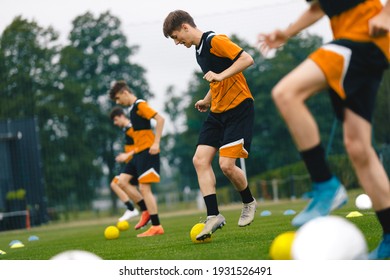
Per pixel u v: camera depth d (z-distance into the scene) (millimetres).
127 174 12203
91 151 42844
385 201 4504
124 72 48125
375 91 4477
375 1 4555
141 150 10320
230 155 7289
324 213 4438
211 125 7461
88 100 46656
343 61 4305
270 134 43719
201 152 7348
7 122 26109
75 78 46062
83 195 40469
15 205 25250
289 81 4281
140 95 48281
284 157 42844
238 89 7348
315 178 4438
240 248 5980
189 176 52719
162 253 6391
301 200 26750
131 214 15086
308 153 4379
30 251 9047
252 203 7793
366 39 4387
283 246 4285
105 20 47750
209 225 7023
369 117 4453
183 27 7488
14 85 38031
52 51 41594
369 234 6020
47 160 41000
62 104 42625
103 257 6703
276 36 4957
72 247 8953
